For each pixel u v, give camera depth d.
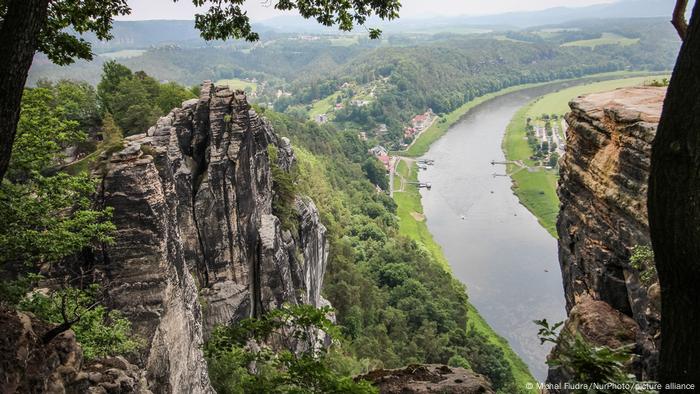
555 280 119.69
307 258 72.00
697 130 7.50
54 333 18.11
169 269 34.22
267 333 17.02
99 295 32.06
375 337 88.25
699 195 7.47
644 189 21.75
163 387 31.80
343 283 93.62
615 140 24.22
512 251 135.12
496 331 102.50
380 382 20.11
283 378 15.61
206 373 39.03
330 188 141.62
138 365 30.41
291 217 70.25
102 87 76.88
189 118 53.06
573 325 24.62
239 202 52.31
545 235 143.88
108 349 27.30
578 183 28.17
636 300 22.03
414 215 161.88
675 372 7.82
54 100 51.94
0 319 16.20
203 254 50.75
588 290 26.77
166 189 37.12
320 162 160.88
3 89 11.40
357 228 133.25
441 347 88.88
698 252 7.42
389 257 120.88
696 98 7.56
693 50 7.74
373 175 189.75
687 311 7.75
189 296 38.34
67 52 19.39
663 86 29.50
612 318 23.61
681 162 7.61
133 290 32.47
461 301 108.81
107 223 28.17
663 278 8.15
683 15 11.33
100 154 34.78
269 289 55.72
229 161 51.28
